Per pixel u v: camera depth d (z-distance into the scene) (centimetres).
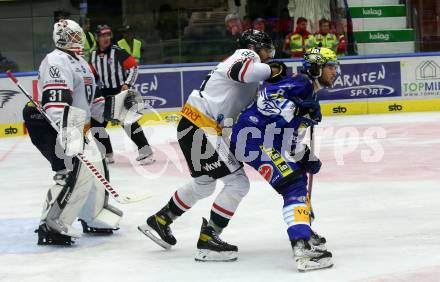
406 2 2675
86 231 993
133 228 1022
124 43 2330
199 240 838
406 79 2411
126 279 772
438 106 2427
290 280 742
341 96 2378
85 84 949
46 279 783
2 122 2142
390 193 1190
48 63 907
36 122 948
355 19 2669
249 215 1074
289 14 2503
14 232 1016
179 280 760
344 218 1030
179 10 2430
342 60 2375
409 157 1527
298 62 2395
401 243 879
